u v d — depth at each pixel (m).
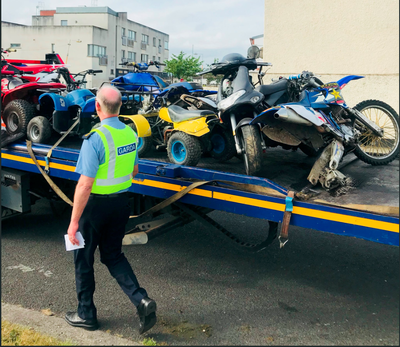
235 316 3.05
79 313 2.91
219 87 4.47
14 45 45.66
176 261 4.00
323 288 3.45
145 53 54.59
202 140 4.14
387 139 4.31
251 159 3.57
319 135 3.54
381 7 6.90
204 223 3.43
